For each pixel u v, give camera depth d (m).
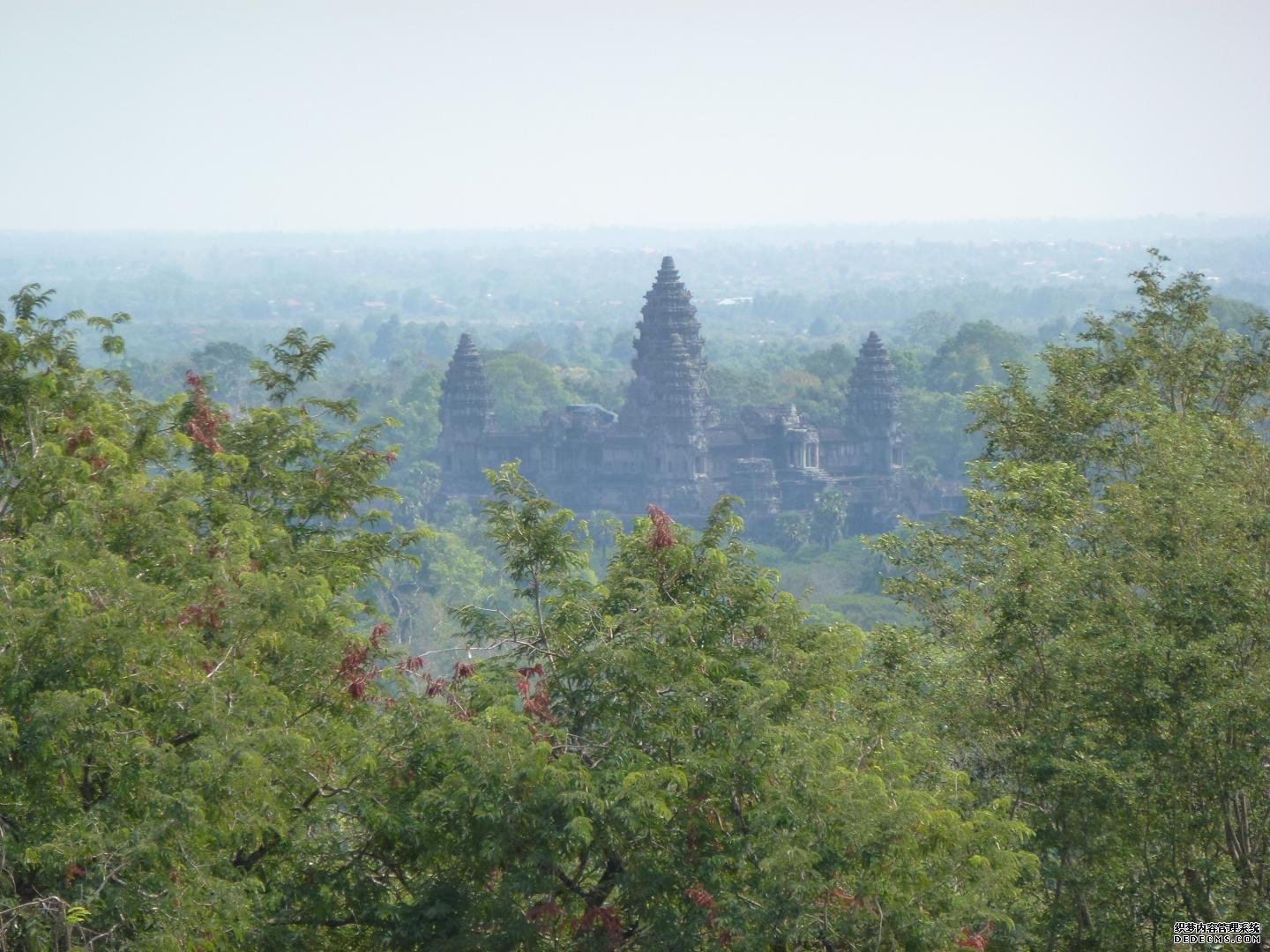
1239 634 71.38
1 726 52.91
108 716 55.06
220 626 61.56
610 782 58.81
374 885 61.50
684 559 67.06
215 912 54.53
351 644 65.44
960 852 57.25
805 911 55.00
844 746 59.78
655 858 59.47
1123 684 69.94
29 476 67.12
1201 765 69.94
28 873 56.12
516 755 58.47
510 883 58.31
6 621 55.31
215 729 55.78
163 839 53.28
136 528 64.06
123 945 52.66
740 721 59.06
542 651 66.88
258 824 56.12
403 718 62.62
